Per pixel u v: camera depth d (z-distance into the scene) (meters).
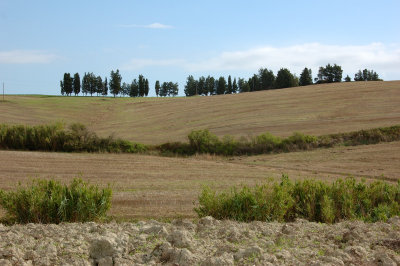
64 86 140.88
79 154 31.20
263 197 11.69
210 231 8.81
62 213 11.06
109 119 60.91
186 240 7.54
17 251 7.00
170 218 12.54
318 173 24.41
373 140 33.25
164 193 16.80
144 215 12.96
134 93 143.12
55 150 33.50
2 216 12.13
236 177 22.23
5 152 30.20
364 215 12.29
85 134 34.00
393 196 13.42
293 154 31.19
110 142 34.00
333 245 7.89
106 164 26.09
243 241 7.97
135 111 68.50
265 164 28.16
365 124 38.53
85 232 8.71
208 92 149.38
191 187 18.48
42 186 11.71
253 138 34.31
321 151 31.56
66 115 62.97
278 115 50.41
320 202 12.23
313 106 54.50
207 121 51.53
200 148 33.59
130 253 7.20
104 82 151.50
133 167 25.20
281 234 8.59
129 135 45.00
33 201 11.05
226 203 11.63
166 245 7.15
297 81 120.12
